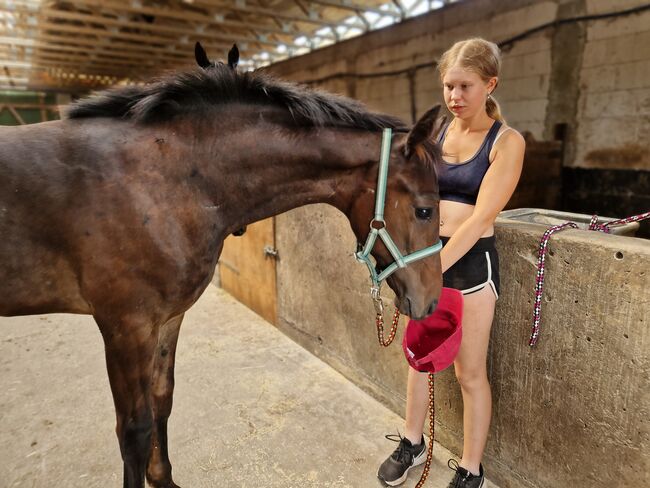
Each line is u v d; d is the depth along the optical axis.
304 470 1.55
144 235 1.04
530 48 4.67
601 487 1.19
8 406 1.87
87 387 2.03
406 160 1.07
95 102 1.10
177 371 2.17
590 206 4.45
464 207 1.23
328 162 1.13
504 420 1.44
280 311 2.61
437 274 1.11
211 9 6.18
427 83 5.94
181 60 9.55
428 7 5.68
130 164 1.05
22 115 12.30
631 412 1.09
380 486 1.49
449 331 1.29
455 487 1.36
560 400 1.26
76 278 1.08
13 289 1.04
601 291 1.12
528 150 4.34
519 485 1.42
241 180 1.15
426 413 1.58
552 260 1.22
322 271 2.19
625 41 3.95
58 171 1.01
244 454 1.62
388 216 1.08
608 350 1.12
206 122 1.12
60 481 1.49
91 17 6.11
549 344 1.26
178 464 1.57
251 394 2.00
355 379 2.08
